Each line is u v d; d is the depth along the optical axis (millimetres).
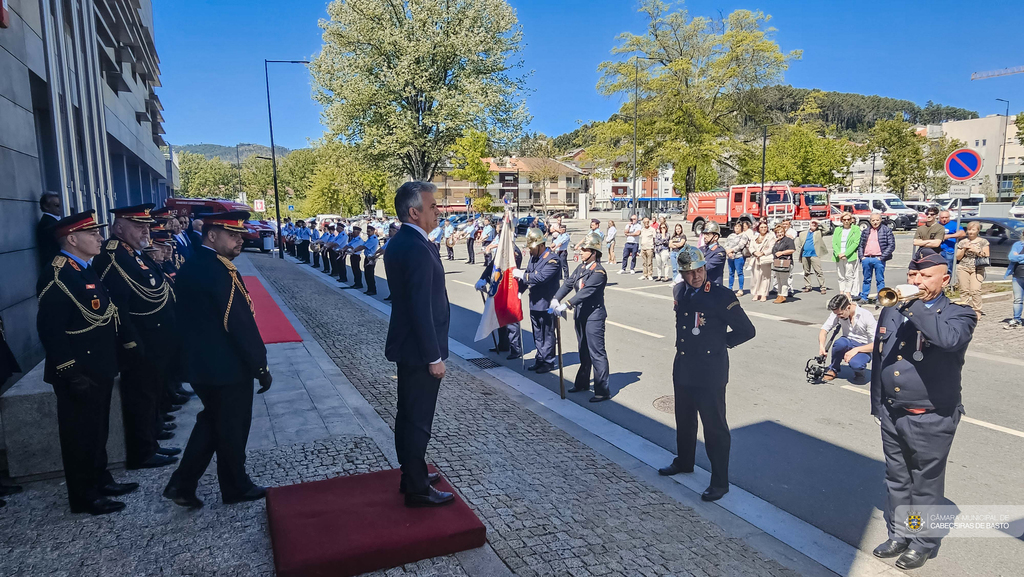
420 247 3445
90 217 3799
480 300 13852
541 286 7770
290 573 3006
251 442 5094
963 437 5547
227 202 26984
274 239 31516
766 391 6980
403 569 3250
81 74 8211
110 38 16828
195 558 3320
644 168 44312
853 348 7047
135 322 4461
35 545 3418
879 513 4250
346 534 3326
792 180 44312
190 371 3662
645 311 12234
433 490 3752
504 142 35875
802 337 9734
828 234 28625
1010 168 70562
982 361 8070
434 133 34406
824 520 4156
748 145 43062
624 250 19156
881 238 12430
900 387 3447
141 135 24531
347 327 10797
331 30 32969
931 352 3365
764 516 4176
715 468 4398
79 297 3629
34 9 6449
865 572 3521
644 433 5809
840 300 7078
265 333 9836
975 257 10617
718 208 33719
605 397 6730
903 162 51375
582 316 6707
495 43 33938
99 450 3869
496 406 6496
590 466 4961
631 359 8531
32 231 5945
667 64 41312
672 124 41062
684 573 3410
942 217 12695
